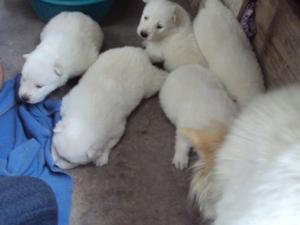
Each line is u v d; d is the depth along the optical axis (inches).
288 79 62.3
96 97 63.3
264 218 25.7
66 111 63.5
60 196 58.0
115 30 83.9
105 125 61.8
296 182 25.4
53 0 76.6
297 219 24.5
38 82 64.6
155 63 78.7
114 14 86.9
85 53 71.1
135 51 71.6
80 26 72.7
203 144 35.3
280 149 27.5
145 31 72.1
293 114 28.9
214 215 34.8
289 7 61.1
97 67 68.2
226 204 29.6
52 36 69.4
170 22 72.5
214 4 75.0
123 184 62.0
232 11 77.2
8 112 66.4
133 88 67.5
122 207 59.5
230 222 28.2
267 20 67.8
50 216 35.1
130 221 58.3
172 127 69.9
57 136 60.4
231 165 30.4
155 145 67.2
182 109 64.5
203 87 66.0
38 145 62.2
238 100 67.7
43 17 81.8
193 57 73.2
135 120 70.0
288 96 30.8
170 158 65.7
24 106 66.9
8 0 86.3
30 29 81.3
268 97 31.9
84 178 61.8
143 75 69.7
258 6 70.5
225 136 33.4
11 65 74.5
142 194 61.2
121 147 66.1
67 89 73.0
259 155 28.3
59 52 67.2
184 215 59.5
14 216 32.7
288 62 62.1
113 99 64.2
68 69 68.4
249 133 30.1
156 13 71.6
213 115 61.5
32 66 64.6
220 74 69.7
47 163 61.0
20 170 58.8
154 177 63.2
